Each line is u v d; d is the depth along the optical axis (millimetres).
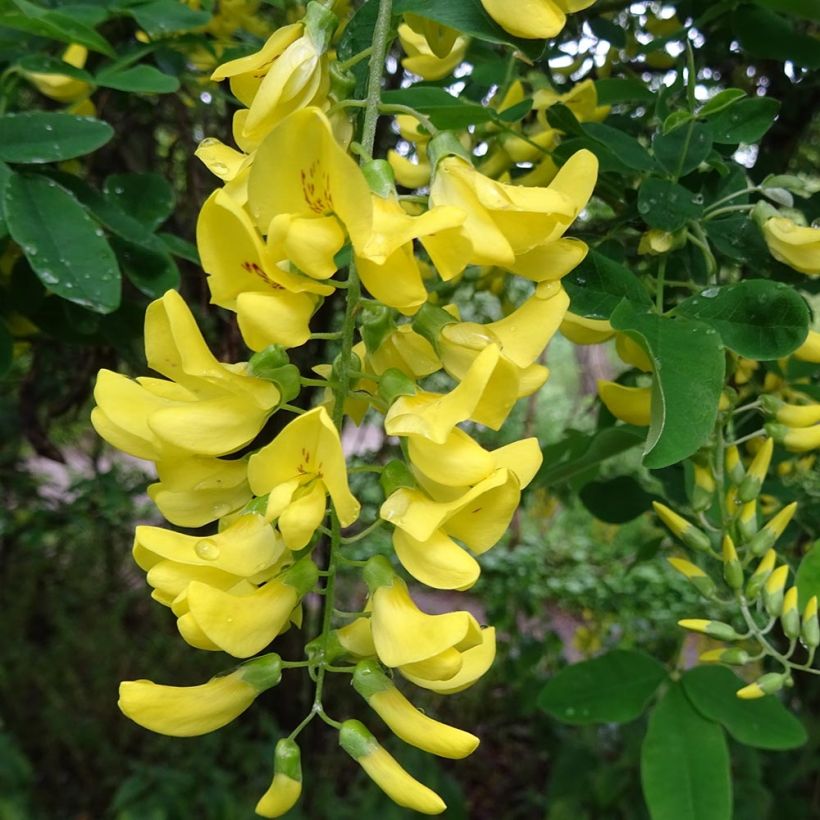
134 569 564
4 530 434
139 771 399
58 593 531
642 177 144
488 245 90
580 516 732
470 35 105
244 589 96
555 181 97
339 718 450
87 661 504
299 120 79
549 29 103
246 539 92
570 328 132
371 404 106
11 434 380
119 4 169
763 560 144
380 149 253
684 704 165
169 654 506
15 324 194
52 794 454
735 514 146
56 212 134
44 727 472
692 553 183
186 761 415
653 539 218
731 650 145
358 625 98
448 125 144
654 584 527
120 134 259
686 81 151
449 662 87
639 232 155
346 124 98
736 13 161
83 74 161
